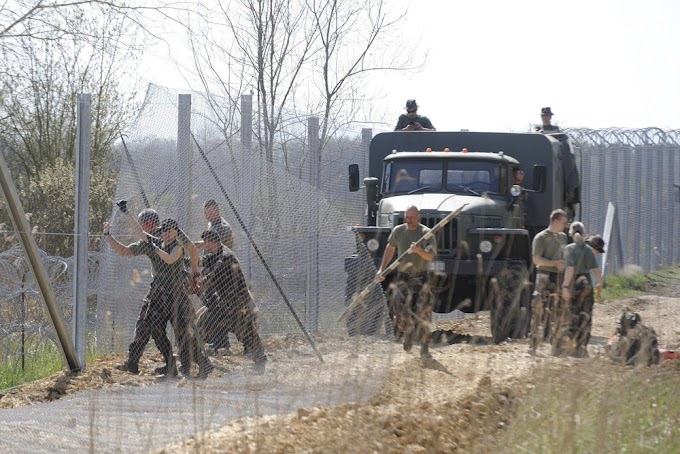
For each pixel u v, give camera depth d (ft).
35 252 81.46
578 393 57.41
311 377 62.80
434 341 101.60
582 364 65.41
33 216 144.66
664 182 229.86
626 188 216.33
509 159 127.13
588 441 54.54
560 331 77.92
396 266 97.30
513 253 118.32
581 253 97.71
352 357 63.46
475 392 66.74
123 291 82.58
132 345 80.33
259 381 62.39
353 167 128.06
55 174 149.18
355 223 133.28
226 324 75.56
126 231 82.84
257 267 84.23
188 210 76.79
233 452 50.11
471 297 118.21
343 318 75.61
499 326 101.55
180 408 56.24
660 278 206.28
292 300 85.66
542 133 134.51
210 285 76.48
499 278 104.63
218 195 83.92
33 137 176.96
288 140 113.19
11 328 89.30
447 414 60.85
